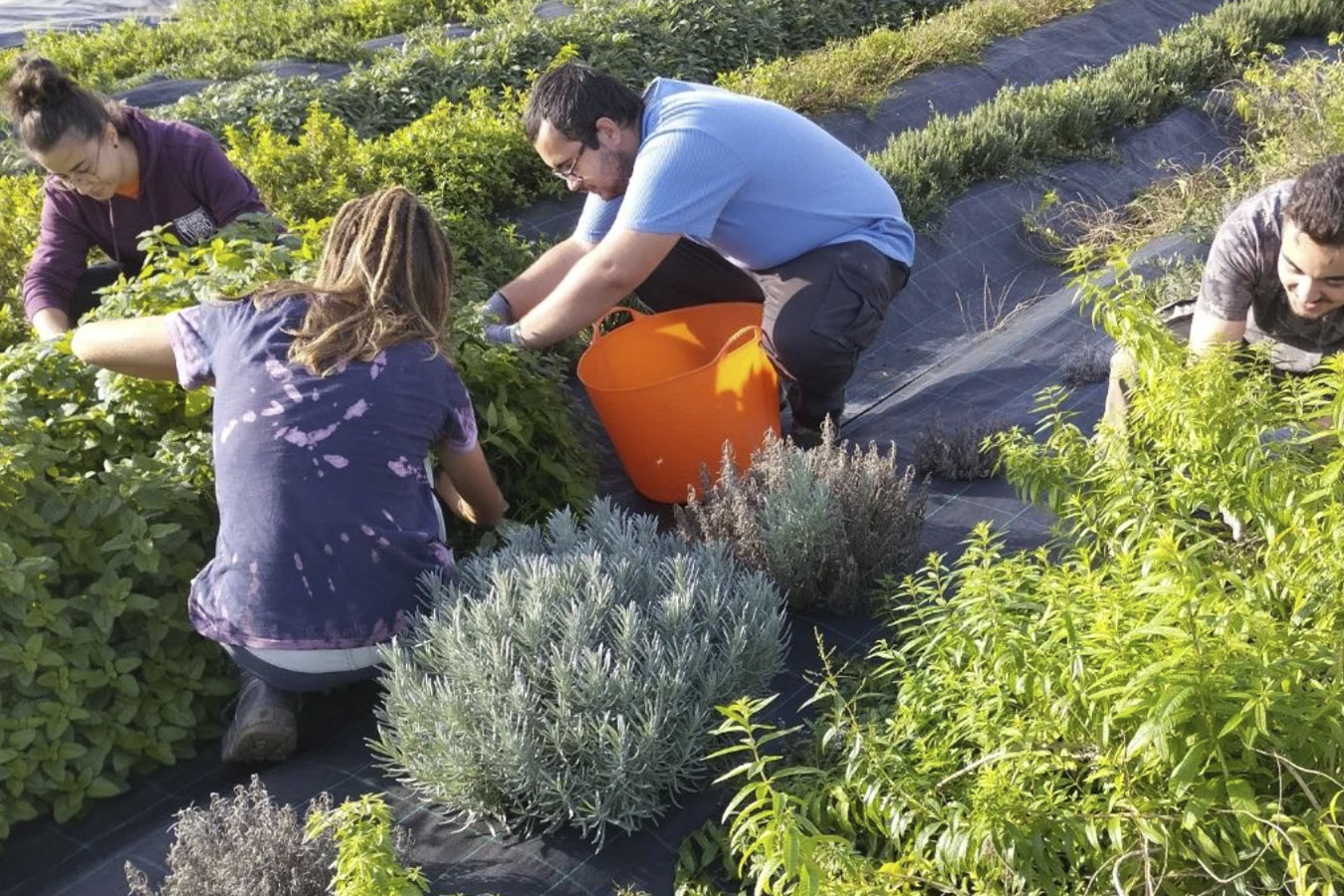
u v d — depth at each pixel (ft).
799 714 10.03
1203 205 23.02
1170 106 30.76
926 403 16.21
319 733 10.44
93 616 9.69
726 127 13.15
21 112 13.04
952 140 25.75
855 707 9.21
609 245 12.83
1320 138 23.75
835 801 7.98
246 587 9.53
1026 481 9.62
